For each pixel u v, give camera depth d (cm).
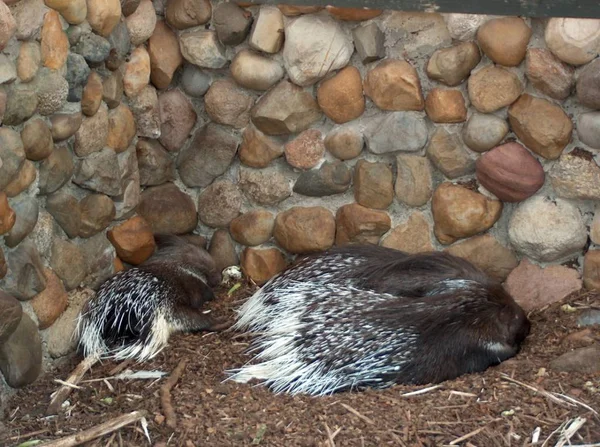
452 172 288
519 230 285
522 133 280
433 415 230
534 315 281
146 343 265
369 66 287
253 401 240
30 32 236
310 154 294
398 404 235
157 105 292
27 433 230
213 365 261
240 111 295
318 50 283
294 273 285
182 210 302
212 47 290
